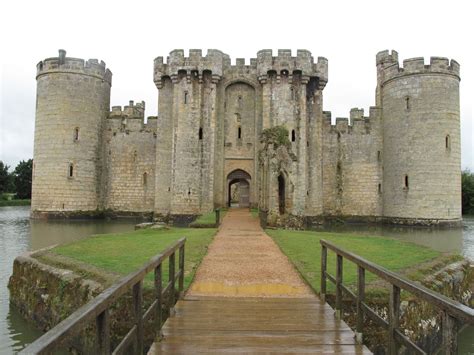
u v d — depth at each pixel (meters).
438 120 35.59
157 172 39.53
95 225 36.94
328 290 10.16
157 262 6.93
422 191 35.81
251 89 39.31
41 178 39.44
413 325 10.16
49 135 39.47
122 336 9.71
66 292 12.21
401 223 37.09
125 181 43.16
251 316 8.48
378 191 41.09
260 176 31.39
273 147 28.45
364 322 9.27
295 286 10.81
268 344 7.02
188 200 36.81
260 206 30.98
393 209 38.06
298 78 37.62
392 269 13.03
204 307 9.09
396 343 5.64
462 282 14.27
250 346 6.92
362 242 19.45
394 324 5.65
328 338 7.32
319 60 38.72
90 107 41.03
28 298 13.95
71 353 11.07
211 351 6.70
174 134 37.41
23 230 33.41
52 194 39.22
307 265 13.13
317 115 39.06
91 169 41.00
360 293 7.19
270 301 9.54
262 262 13.76
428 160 35.69
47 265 14.07
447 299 4.20
